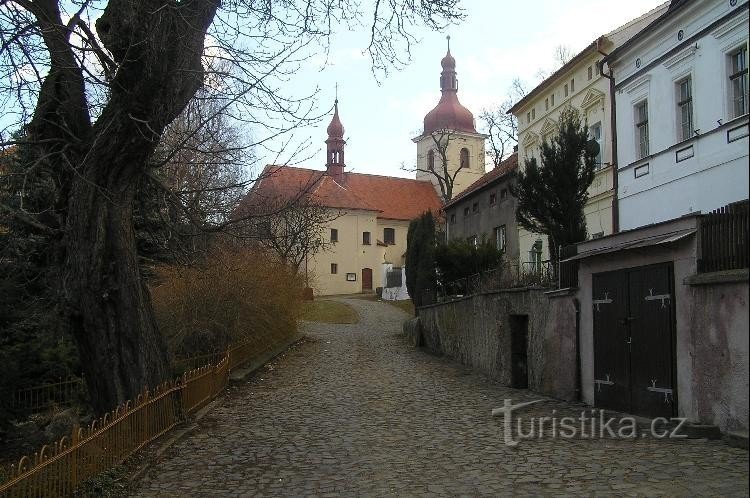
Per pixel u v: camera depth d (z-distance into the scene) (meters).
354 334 30.73
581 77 26.09
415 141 71.25
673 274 9.59
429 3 12.11
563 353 13.00
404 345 25.95
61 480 6.41
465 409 12.14
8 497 5.46
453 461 8.21
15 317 11.40
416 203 72.31
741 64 16.17
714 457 7.54
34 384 12.13
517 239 32.41
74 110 10.19
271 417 11.74
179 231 12.83
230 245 18.27
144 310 10.24
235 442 9.73
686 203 17.81
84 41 9.76
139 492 7.24
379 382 16.09
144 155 9.99
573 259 12.00
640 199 20.11
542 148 16.12
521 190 16.12
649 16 24.22
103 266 9.79
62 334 12.60
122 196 10.02
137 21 9.23
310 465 8.26
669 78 18.75
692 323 9.09
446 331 21.75
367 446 9.24
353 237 64.75
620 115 21.44
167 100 9.92
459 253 23.91
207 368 12.87
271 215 12.86
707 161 16.95
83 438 6.94
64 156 9.35
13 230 11.25
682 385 9.34
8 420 10.62
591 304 12.01
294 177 17.50
